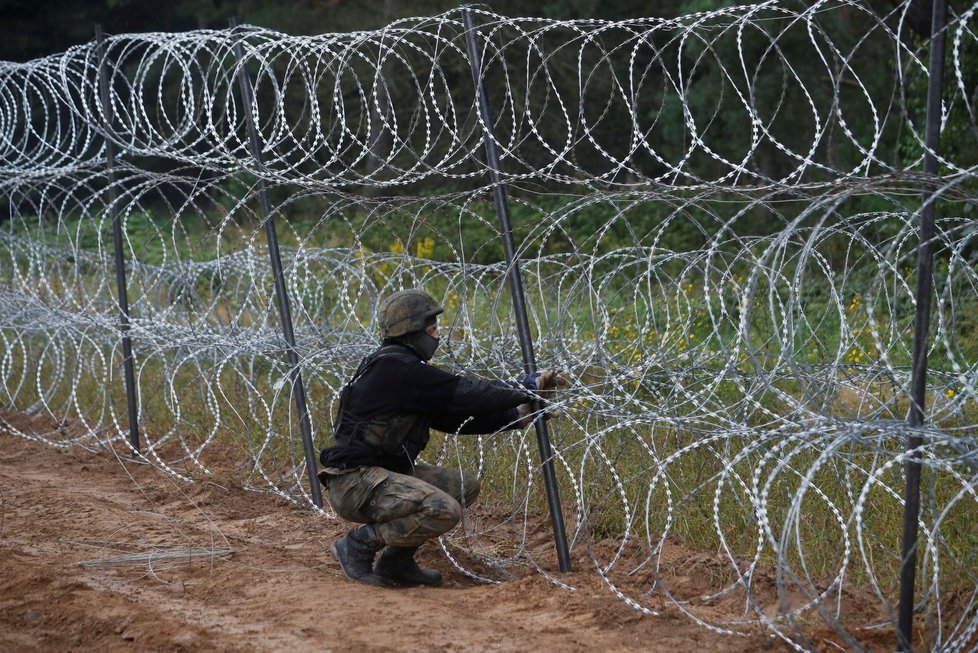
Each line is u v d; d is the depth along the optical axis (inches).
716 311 1046.4
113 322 1250.0
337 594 767.1
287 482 1151.6
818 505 863.7
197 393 1421.0
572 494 1008.9
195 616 725.3
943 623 674.8
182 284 1199.6
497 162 831.1
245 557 896.3
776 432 675.4
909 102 1854.1
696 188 707.4
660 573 801.6
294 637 671.1
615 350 1002.7
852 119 2568.9
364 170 2753.4
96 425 1390.3
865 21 2549.2
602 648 646.5
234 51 1050.1
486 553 897.5
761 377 703.7
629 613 706.8
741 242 751.1
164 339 1173.1
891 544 796.0
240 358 1237.7
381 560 808.9
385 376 778.2
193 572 850.1
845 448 887.7
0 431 1424.7
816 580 763.4
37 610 743.1
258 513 1064.8
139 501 1106.1
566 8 3142.2
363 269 1073.5
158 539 951.0
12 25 3715.6
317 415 1240.2
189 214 2748.5
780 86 2593.5
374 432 784.9
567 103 3088.1
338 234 1920.5
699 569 797.9
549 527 961.5
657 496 945.5
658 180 730.2
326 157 2790.4
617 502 959.0
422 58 2940.5
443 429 819.4
